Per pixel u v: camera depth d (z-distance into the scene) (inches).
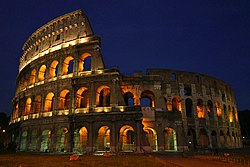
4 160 1353.3
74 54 2476.6
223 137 3068.4
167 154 1916.8
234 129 3403.1
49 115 2396.7
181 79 2864.2
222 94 3334.2
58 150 2222.0
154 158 1473.9
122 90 2460.6
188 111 2972.4
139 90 2445.9
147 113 2311.8
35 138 2463.1
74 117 2199.8
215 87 3206.2
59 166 1027.9
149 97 2704.2
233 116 3531.0
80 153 2065.7
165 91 2716.5
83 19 2613.2
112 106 2177.7
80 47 2470.5
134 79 2476.6
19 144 2532.0
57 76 2496.3
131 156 1684.3
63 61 2527.1
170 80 2792.8
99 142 2237.9
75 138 2249.0
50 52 2642.7
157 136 2245.3
